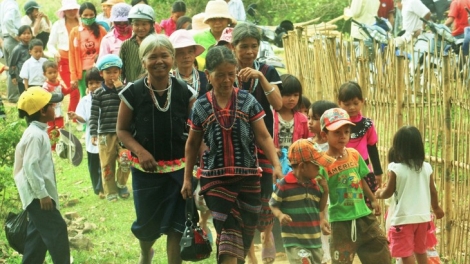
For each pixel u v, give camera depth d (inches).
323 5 773.9
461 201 278.8
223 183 215.6
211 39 359.3
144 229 237.1
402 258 247.0
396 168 243.3
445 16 658.8
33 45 543.2
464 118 277.1
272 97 242.8
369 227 236.1
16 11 617.0
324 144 255.1
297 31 389.7
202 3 781.3
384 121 301.1
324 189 237.5
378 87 302.7
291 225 237.1
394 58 294.0
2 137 344.8
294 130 267.6
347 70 324.2
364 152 261.9
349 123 233.0
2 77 687.1
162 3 773.9
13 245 260.7
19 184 255.1
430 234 252.7
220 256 215.2
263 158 244.1
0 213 335.6
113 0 572.4
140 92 228.2
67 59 554.6
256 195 219.8
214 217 216.2
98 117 364.5
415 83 287.6
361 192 237.9
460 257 277.7
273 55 466.9
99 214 355.3
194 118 218.2
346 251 237.8
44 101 252.8
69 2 554.6
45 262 284.8
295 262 236.1
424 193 244.5
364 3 610.5
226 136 214.5
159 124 228.8
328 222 260.2
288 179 235.8
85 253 298.4
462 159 280.8
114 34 438.6
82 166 444.8
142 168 229.3
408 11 568.4
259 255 289.3
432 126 289.1
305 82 383.6
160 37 226.1
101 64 360.5
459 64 280.2
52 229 255.3
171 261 233.0
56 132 438.3
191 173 224.7
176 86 230.8
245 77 239.9
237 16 577.0
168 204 231.9
